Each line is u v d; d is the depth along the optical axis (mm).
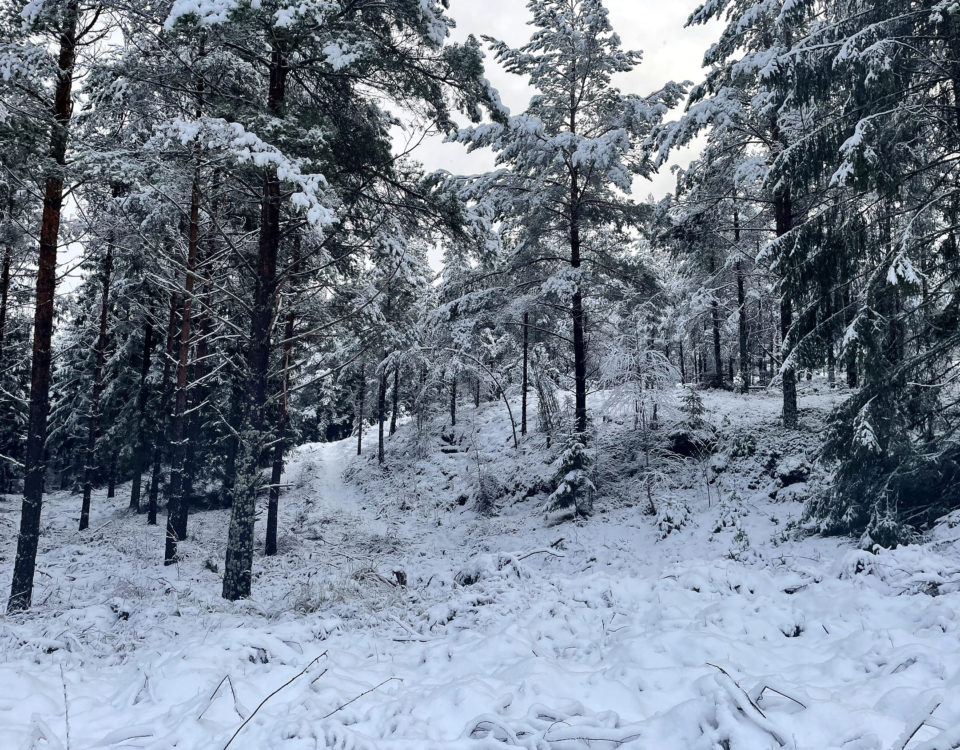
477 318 18938
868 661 4223
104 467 30125
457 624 7680
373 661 5754
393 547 18906
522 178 18109
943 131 10719
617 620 6566
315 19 8555
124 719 4227
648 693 4008
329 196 9523
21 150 9227
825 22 11789
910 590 6023
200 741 3707
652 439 19547
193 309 16641
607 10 16422
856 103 10570
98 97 10992
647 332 24078
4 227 11961
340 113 11742
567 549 15000
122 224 12367
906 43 9883
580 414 18406
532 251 19922
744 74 15094
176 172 10633
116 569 13312
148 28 9844
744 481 15953
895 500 9570
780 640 5320
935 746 2697
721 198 18391
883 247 10711
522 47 17328
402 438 37281
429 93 11172
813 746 3072
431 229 12547
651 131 16578
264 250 10797
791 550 10789
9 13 9414
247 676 4820
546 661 4656
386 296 15492
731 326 25734
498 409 35062
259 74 11625
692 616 6105
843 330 10969
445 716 3912
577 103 18062
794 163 11500
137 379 25141
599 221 18859
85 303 24625
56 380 32000
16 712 4207
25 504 9773
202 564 14609
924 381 9828
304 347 20453
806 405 19578
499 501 22953
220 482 25109
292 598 10289
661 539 14055
